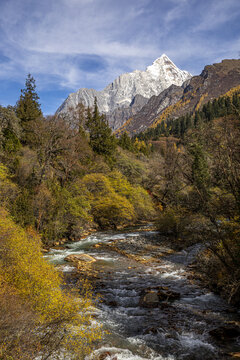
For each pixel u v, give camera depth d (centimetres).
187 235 2444
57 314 773
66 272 1584
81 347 736
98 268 1723
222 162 1019
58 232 2517
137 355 750
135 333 884
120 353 754
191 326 932
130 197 3981
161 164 5434
